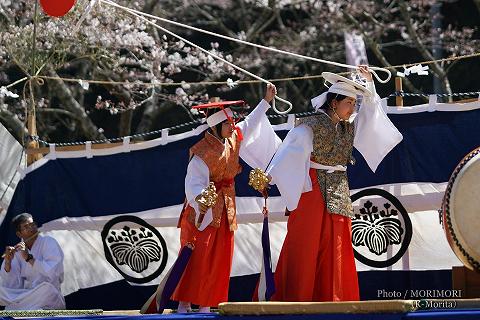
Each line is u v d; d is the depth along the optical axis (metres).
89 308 18.61
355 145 13.41
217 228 13.45
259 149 14.05
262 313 10.36
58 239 18.89
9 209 19.25
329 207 12.66
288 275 12.69
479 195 11.67
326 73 12.89
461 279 12.27
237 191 17.73
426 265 16.28
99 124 32.75
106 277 18.58
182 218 13.73
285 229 17.45
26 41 24.27
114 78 27.33
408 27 29.69
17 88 29.75
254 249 17.62
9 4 25.11
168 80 29.45
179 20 33.12
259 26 32.31
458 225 11.78
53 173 19.03
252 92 32.25
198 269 13.29
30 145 19.25
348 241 12.86
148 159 18.44
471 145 16.03
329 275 12.63
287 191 12.47
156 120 32.75
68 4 12.78
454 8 33.31
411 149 16.39
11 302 17.69
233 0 33.34
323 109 12.97
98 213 18.70
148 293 18.33
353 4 30.61
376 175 16.58
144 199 18.41
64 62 25.23
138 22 25.34
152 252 18.33
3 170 19.42
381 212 16.52
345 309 9.94
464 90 32.72
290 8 32.00
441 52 32.09
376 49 28.94
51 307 17.67
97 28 24.69
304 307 10.16
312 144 12.73
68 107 28.36
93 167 18.78
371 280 16.53
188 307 13.55
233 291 17.70
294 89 32.50
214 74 28.55
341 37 33.03
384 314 9.70
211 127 13.60
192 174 13.34
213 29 33.72
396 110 16.55
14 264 18.06
